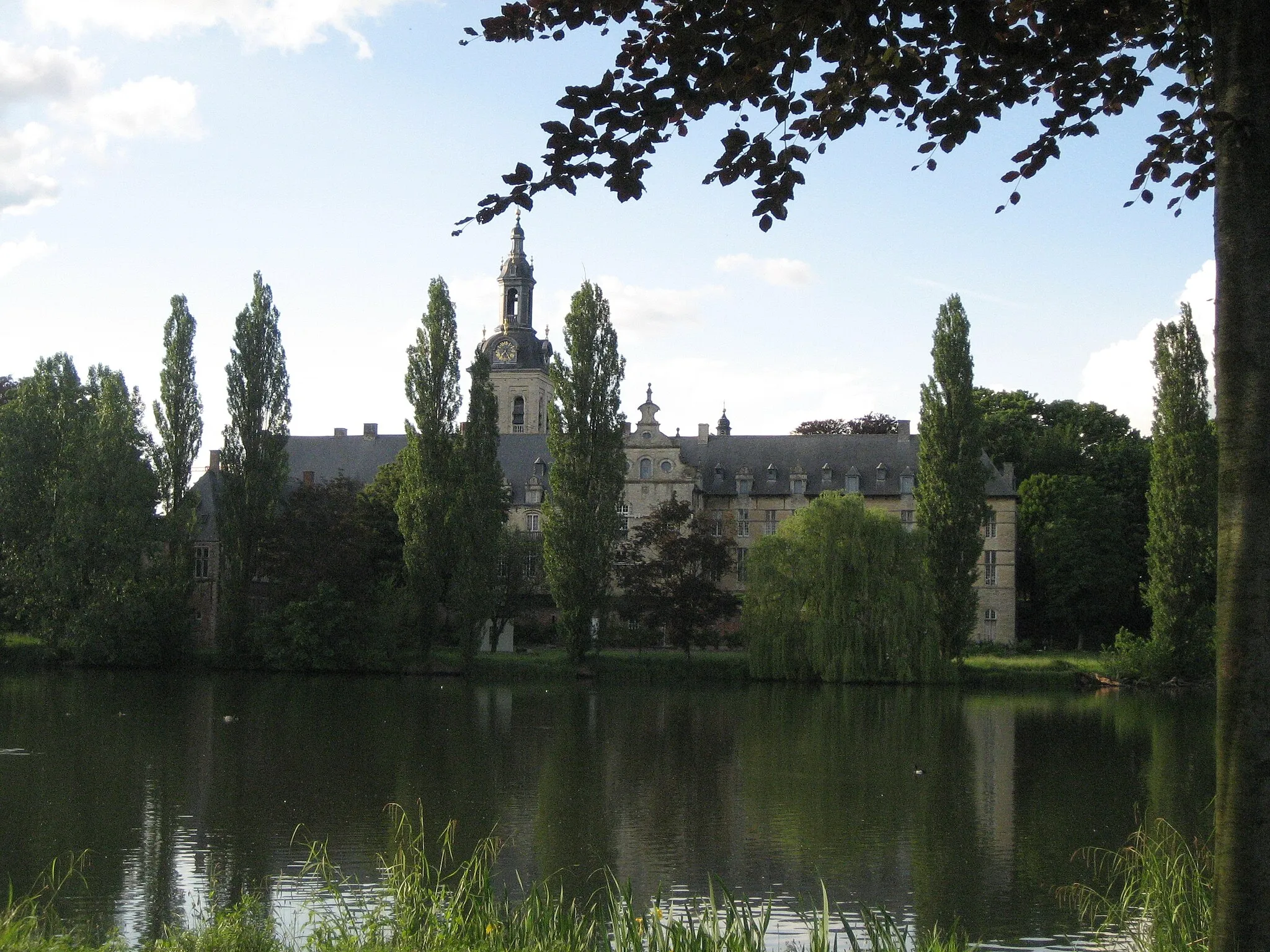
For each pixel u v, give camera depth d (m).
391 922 18.20
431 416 86.38
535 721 58.50
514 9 12.25
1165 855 20.23
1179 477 80.12
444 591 86.62
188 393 86.50
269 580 91.06
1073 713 64.38
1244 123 10.34
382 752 47.62
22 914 21.36
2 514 82.31
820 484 118.88
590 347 86.19
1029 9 12.95
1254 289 10.31
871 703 68.75
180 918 24.52
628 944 16.97
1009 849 32.44
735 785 41.69
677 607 86.25
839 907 26.55
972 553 82.88
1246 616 10.21
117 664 84.12
